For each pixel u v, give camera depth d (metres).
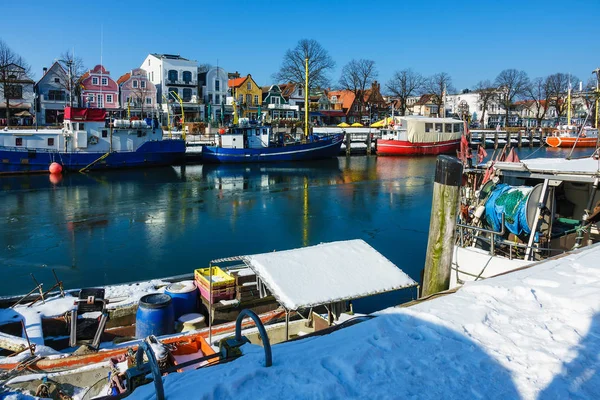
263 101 80.12
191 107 70.00
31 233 20.17
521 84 92.69
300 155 48.53
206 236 19.97
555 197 11.91
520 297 6.43
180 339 8.12
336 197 29.20
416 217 23.69
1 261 16.61
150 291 11.35
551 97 93.19
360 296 7.11
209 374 4.31
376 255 8.24
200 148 47.69
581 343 5.07
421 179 37.25
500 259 9.95
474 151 56.19
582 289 6.53
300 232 20.70
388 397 4.01
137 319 9.38
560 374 4.44
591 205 11.42
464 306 6.04
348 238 19.77
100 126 39.38
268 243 18.97
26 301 10.88
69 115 38.25
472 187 12.30
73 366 7.80
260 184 34.53
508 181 11.52
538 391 4.16
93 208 25.39
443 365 4.57
